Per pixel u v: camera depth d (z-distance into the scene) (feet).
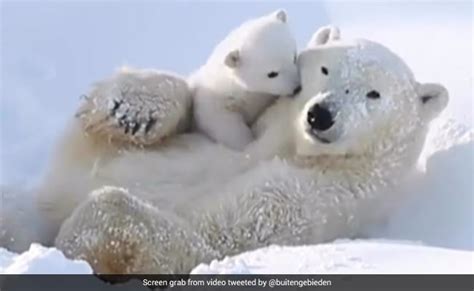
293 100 37.93
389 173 37.42
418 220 37.01
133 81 37.22
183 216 35.83
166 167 37.11
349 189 36.88
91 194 33.91
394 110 36.68
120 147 37.60
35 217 36.83
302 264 29.55
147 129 37.06
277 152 37.45
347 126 35.70
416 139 37.73
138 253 32.17
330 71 36.81
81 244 32.09
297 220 35.94
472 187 37.29
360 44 37.40
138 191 36.63
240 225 35.58
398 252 30.50
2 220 36.06
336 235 36.65
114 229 32.01
